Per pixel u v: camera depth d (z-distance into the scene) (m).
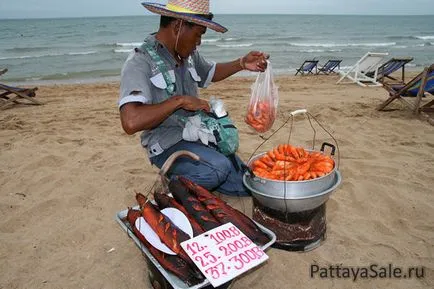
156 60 2.84
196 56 3.50
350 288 2.51
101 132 6.09
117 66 22.03
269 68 3.21
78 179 4.18
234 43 40.31
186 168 3.08
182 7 2.67
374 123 6.19
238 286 2.54
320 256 2.81
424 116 6.35
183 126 3.12
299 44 40.22
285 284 2.55
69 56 27.66
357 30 69.81
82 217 3.45
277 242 2.86
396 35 58.19
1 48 34.41
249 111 3.27
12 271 2.75
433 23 103.25
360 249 2.88
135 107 2.57
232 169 3.32
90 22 100.94
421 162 4.45
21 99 9.55
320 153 2.96
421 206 3.45
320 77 15.76
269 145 5.16
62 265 2.81
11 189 4.01
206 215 2.43
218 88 11.45
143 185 4.01
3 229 3.28
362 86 11.73
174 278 2.04
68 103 9.12
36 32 60.16
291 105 7.94
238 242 2.18
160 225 2.24
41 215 3.50
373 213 3.39
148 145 3.23
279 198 2.50
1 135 6.03
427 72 6.26
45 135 5.92
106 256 2.90
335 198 3.64
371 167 4.30
